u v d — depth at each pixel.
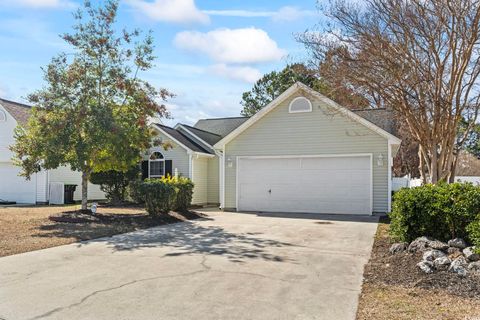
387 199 14.81
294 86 15.99
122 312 4.73
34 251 8.27
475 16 9.77
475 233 6.58
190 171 19.64
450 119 11.08
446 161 11.83
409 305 4.88
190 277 6.25
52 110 12.62
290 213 15.90
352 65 10.60
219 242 9.38
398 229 8.29
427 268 6.19
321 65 11.16
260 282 5.98
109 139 12.39
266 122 16.67
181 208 15.33
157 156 20.30
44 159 12.68
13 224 11.73
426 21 10.14
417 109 10.95
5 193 21.12
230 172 17.25
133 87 13.45
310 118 15.95
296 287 5.73
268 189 16.66
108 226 11.67
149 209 13.62
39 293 5.44
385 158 14.85
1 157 20.84
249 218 14.34
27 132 13.17
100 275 6.36
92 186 23.00
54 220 12.48
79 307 4.89
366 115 16.86
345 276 6.34
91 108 12.52
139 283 5.91
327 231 11.10
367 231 11.09
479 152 35.22
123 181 18.48
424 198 7.99
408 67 10.35
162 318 4.54
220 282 5.97
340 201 15.52
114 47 13.38
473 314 4.51
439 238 7.90
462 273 5.84
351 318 4.54
